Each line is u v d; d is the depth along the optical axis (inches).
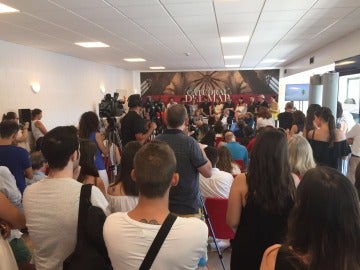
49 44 269.0
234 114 408.5
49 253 53.1
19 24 196.1
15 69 262.5
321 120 131.0
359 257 30.9
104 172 135.0
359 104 236.1
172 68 540.7
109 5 160.4
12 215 58.7
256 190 58.6
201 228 41.9
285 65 511.8
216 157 114.7
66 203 52.0
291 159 78.4
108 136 174.9
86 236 49.7
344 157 130.7
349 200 31.7
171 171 43.6
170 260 39.6
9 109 254.8
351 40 237.5
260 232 58.9
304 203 33.1
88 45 278.7
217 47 309.0
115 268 42.1
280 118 233.1
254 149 59.7
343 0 156.7
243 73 573.0
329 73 180.2
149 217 41.9
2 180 86.0
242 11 176.7
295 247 33.5
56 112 323.6
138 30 221.3
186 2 158.4
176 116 83.3
